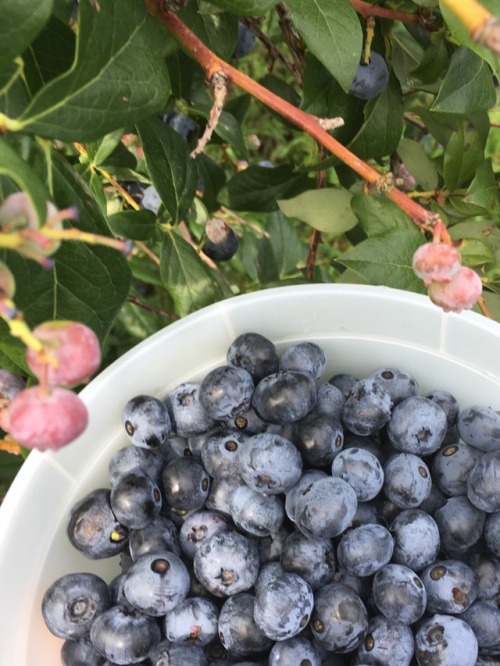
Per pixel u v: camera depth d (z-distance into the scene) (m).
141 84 0.13
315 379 0.18
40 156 0.15
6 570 0.16
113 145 0.20
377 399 0.17
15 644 0.17
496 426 0.17
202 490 0.17
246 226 0.33
